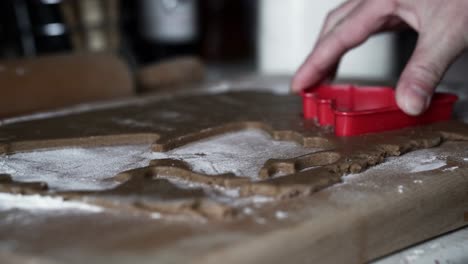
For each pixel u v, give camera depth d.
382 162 0.54
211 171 0.52
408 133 0.61
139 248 0.36
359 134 0.60
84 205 0.44
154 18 1.69
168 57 1.81
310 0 1.20
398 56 1.26
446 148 0.58
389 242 0.46
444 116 0.66
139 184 0.47
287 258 0.39
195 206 0.42
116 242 0.37
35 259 0.35
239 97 0.85
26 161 0.57
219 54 2.16
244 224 0.40
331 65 0.75
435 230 0.49
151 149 0.59
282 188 0.44
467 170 0.51
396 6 0.68
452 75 1.33
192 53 1.91
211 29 2.12
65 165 0.56
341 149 0.55
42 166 0.55
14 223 0.41
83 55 1.01
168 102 0.83
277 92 0.89
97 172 0.53
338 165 0.50
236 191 0.46
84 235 0.38
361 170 0.51
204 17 2.07
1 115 0.87
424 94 0.58
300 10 1.21
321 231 0.40
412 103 0.58
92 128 0.67
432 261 0.46
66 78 0.96
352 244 0.43
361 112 0.60
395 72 1.23
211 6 2.11
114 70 1.03
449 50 0.59
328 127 0.64
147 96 0.93
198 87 1.05
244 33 2.22
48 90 0.93
